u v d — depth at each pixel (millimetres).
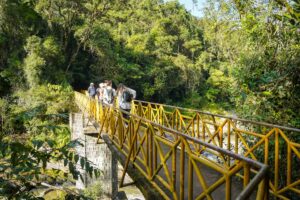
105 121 8008
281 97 5117
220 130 5301
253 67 5816
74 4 28828
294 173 4719
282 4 4984
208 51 44375
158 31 40531
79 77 31688
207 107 37156
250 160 1985
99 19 32656
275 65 5484
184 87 40094
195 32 46750
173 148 3201
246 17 6020
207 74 43156
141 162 4410
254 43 5961
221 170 2336
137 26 41594
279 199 4062
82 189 10984
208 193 2564
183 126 7312
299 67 4902
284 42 5355
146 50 36969
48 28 28031
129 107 8617
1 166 1850
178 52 43344
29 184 1981
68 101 22938
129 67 33281
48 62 25094
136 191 13594
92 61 32031
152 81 37438
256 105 5582
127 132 5250
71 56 30672
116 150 5836
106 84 10172
